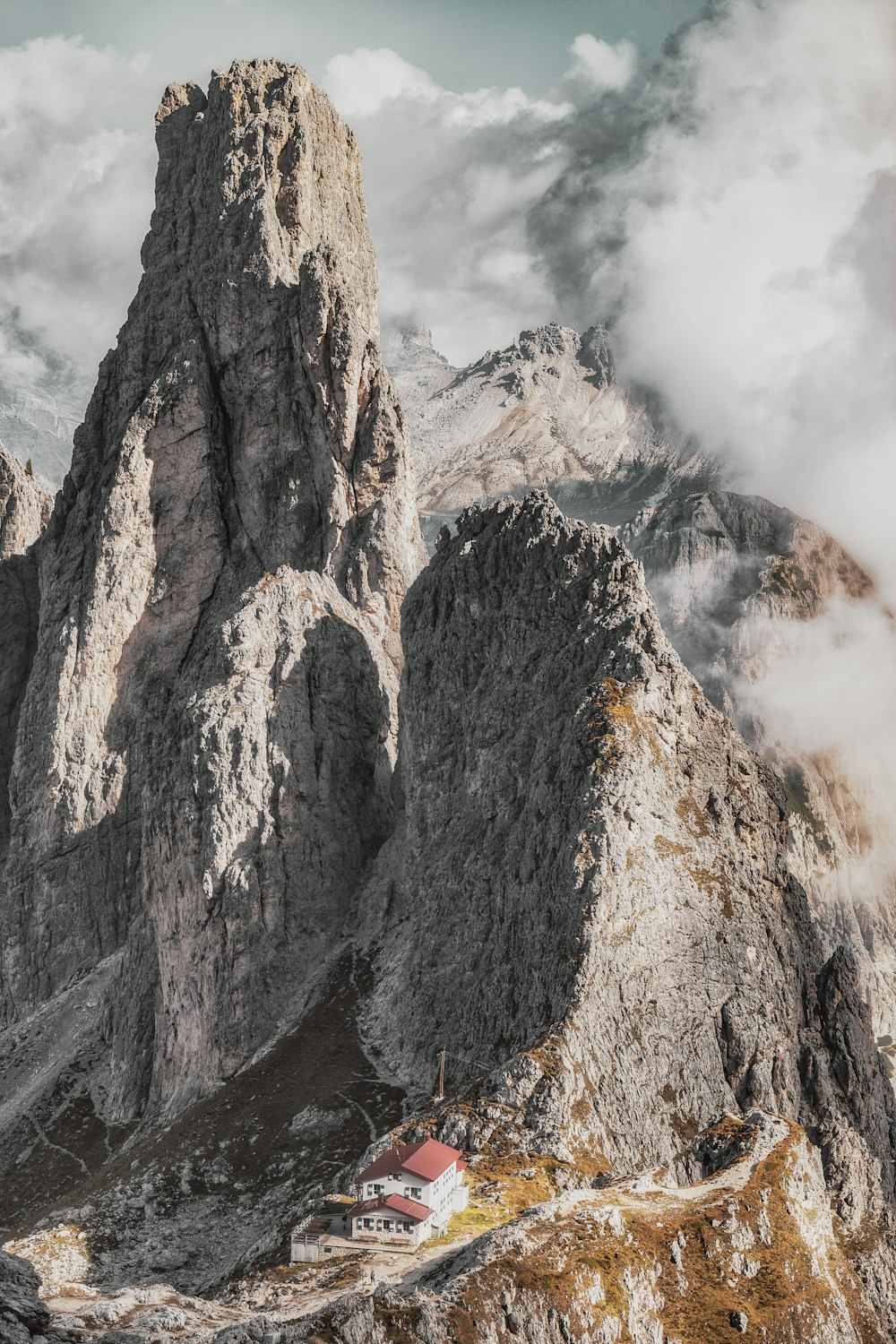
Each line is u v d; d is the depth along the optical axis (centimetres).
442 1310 11450
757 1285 13750
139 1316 11912
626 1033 17175
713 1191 14825
